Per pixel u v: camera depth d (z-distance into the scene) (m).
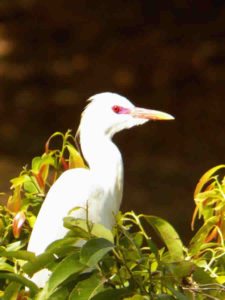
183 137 16.48
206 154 15.82
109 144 6.62
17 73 19.02
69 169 6.43
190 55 19.06
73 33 20.34
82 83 18.56
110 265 4.93
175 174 14.77
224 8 20.47
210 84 18.20
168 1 20.81
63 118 17.33
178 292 4.72
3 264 5.43
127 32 20.14
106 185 6.43
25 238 6.24
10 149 15.84
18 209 6.21
